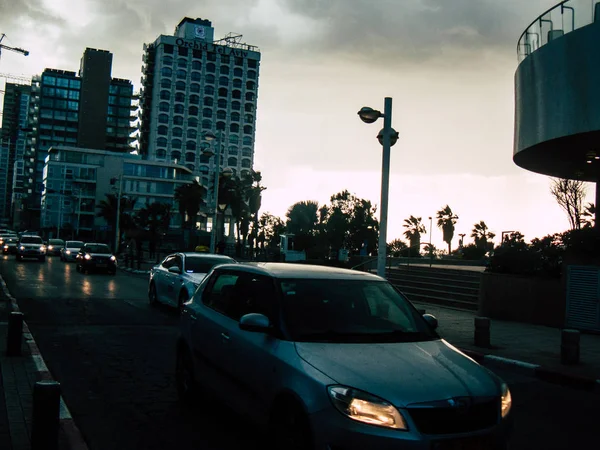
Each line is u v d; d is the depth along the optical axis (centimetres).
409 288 1995
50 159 10544
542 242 1478
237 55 13725
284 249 4791
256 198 7088
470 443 345
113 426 516
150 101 13300
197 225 9381
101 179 10612
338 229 6231
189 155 13150
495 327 1319
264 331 434
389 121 1264
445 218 7869
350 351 408
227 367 486
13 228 15838
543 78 1388
